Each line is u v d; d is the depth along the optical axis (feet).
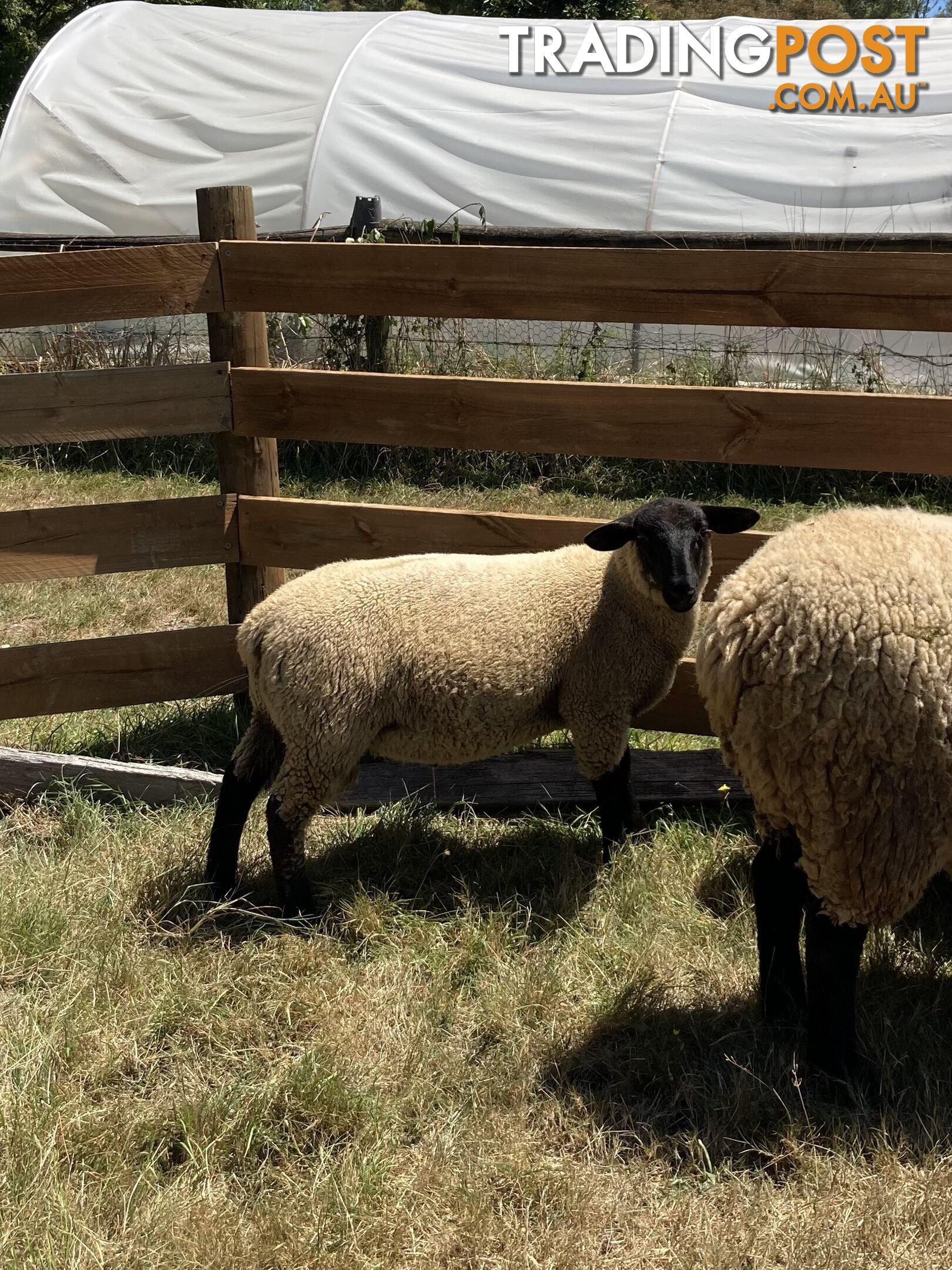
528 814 14.46
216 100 43.93
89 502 27.37
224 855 12.51
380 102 42.29
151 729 16.34
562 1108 9.42
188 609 21.36
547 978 10.84
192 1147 8.77
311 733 11.87
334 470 29.89
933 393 29.76
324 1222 8.12
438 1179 8.55
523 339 33.19
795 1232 8.13
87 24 47.42
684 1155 9.04
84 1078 9.49
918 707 8.80
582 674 12.83
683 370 31.60
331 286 14.52
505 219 38.86
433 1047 9.95
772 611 9.27
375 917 11.89
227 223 14.92
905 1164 8.89
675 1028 10.29
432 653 12.27
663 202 37.60
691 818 14.37
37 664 15.14
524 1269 7.81
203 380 15.01
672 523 12.30
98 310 14.70
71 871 12.41
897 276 12.93
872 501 26.58
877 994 10.77
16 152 43.21
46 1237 7.79
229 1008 10.37
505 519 14.57
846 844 9.19
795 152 37.99
